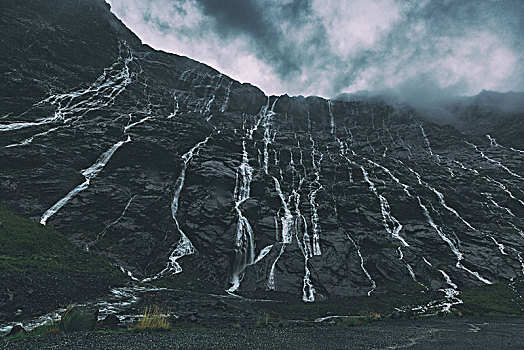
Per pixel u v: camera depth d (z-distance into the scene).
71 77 68.56
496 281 43.34
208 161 60.84
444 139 100.06
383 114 120.69
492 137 107.88
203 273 39.94
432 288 41.47
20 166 42.34
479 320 29.23
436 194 63.00
